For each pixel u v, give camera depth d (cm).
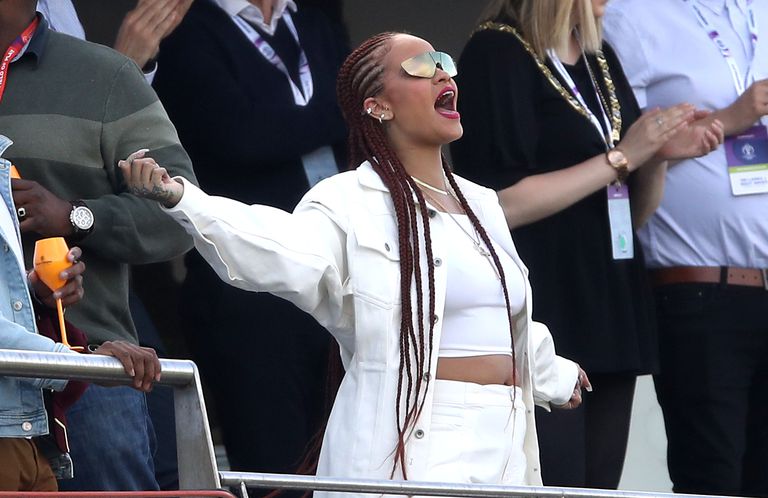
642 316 2119
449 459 1484
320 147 2091
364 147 1595
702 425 2255
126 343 1246
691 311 2245
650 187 2186
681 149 2153
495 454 1516
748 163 2248
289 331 2031
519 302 1584
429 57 1588
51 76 1561
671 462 2305
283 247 1465
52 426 1348
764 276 2245
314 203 1530
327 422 1548
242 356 2033
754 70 2309
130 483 1534
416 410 1478
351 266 1507
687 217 2253
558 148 2088
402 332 1484
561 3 2084
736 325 2247
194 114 2042
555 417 2011
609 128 2125
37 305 1371
